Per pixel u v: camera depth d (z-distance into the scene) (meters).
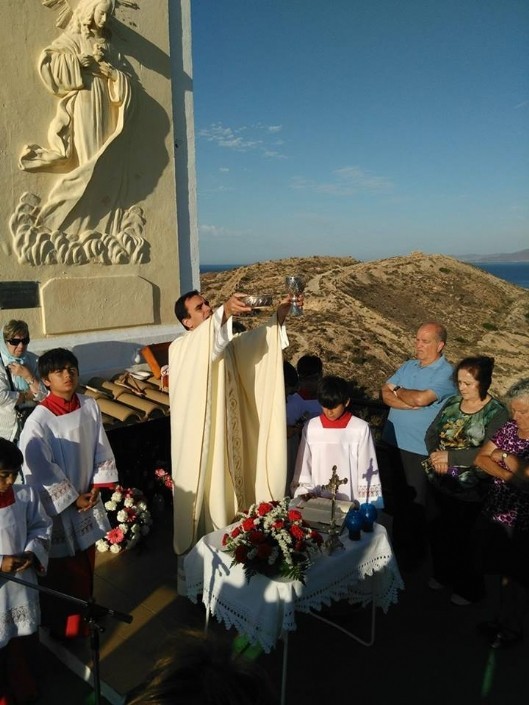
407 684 3.11
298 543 2.79
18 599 2.83
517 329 42.59
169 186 5.81
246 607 2.82
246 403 4.01
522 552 3.23
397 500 4.37
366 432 3.68
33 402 4.11
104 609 2.29
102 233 5.26
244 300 3.31
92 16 4.82
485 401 3.79
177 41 5.82
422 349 4.20
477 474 3.73
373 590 3.34
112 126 5.14
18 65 4.53
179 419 3.72
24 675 2.99
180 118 5.93
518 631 3.42
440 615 3.77
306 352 31.41
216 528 3.75
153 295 5.77
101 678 3.08
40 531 2.94
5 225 4.59
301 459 3.80
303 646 3.40
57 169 4.86
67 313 5.01
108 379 5.28
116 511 4.67
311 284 42.56
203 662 1.10
